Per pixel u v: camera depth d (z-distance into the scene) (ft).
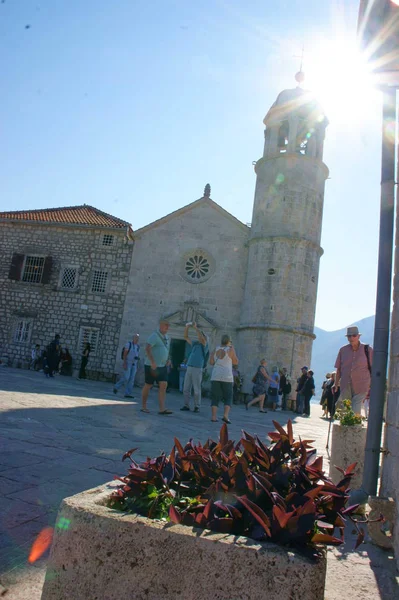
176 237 94.73
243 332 85.20
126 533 6.78
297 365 81.30
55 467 17.33
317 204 87.92
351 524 15.42
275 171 87.81
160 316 92.68
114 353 92.99
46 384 55.11
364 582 11.39
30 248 99.35
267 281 83.61
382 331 18.03
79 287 96.22
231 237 93.09
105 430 26.37
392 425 15.42
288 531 6.64
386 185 18.65
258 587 6.18
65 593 6.86
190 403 57.57
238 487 7.95
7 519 12.09
